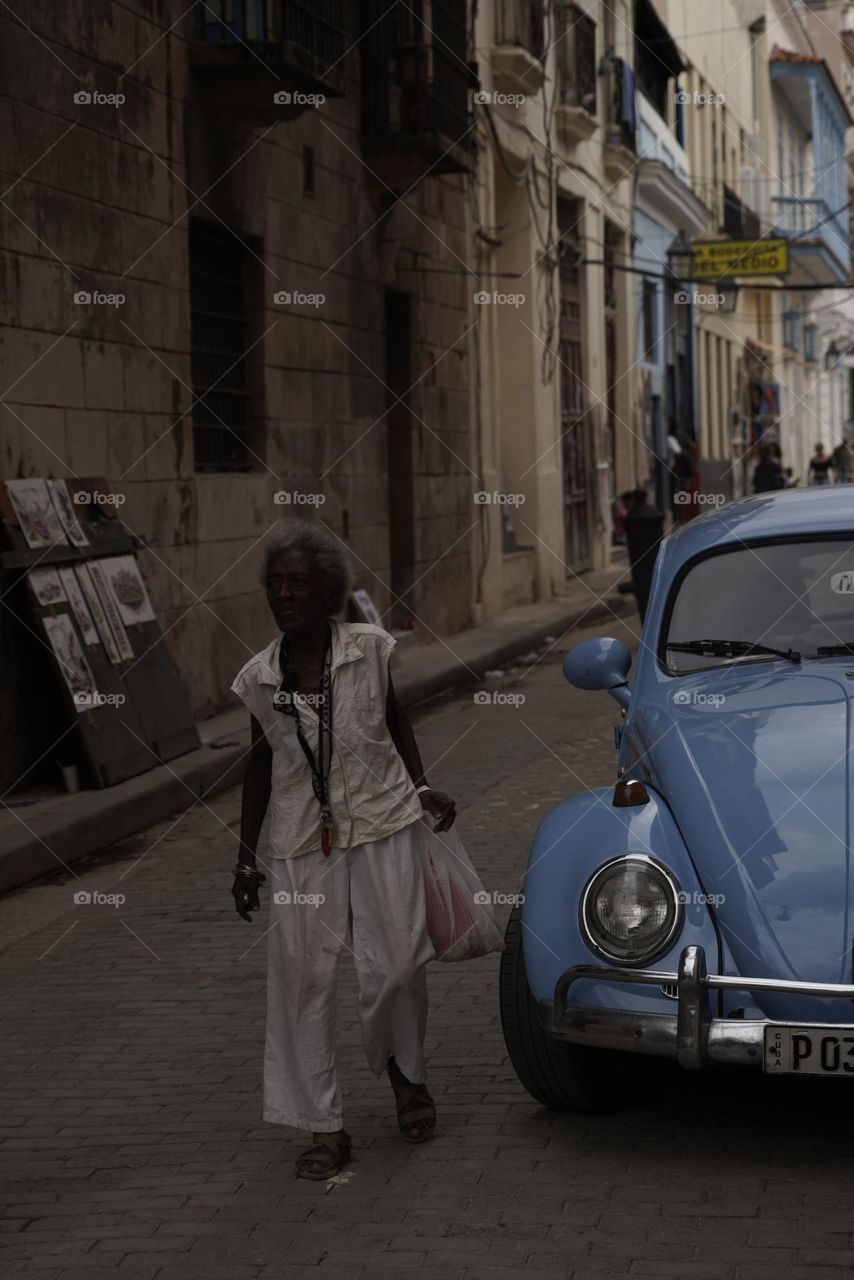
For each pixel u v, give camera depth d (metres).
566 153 24.95
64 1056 5.80
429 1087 5.29
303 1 13.94
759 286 29.20
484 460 20.33
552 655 18.03
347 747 4.59
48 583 9.75
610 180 28.20
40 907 7.93
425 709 14.08
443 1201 4.39
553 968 4.57
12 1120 5.20
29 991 6.61
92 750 9.66
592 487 26.91
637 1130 4.85
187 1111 5.21
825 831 4.58
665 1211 4.25
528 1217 4.26
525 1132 4.88
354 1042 5.81
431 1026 5.89
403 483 17.47
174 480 11.95
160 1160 4.81
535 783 10.31
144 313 11.51
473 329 19.89
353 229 15.72
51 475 10.22
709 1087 5.20
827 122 52.75
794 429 52.31
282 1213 4.37
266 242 13.62
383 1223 4.27
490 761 11.19
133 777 10.07
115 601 10.53
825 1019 4.36
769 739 5.00
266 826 9.60
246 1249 4.16
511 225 22.39
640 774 5.41
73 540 10.17
